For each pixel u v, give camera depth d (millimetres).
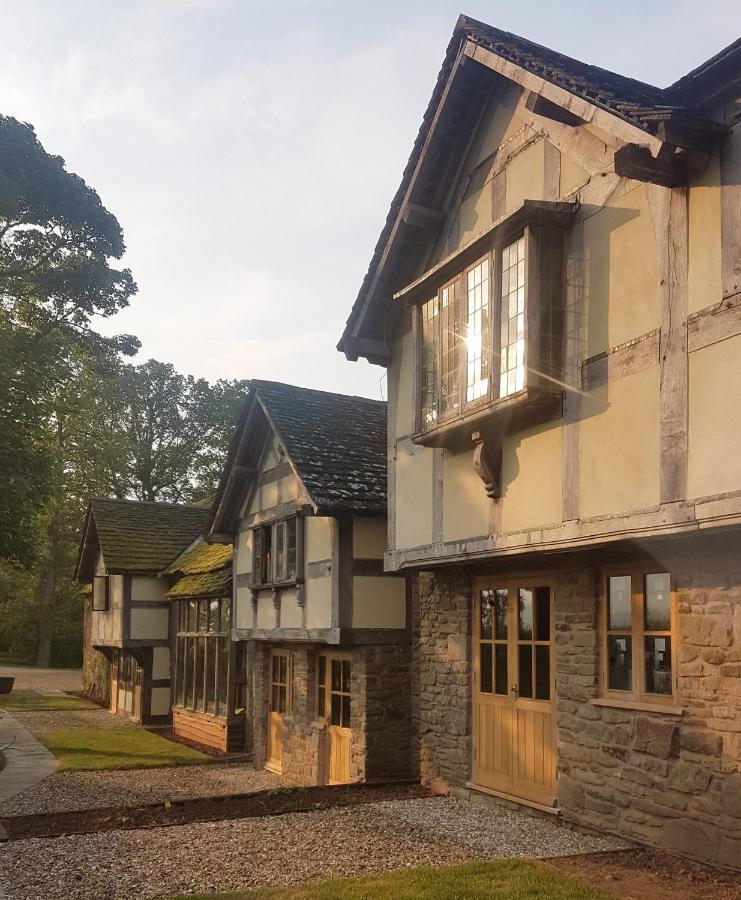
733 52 6117
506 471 8320
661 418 6555
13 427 17641
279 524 14836
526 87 7844
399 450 10445
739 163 6109
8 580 43125
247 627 16062
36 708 26047
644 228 6930
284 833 7660
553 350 7609
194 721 20297
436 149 9570
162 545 25297
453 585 10227
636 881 6098
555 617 8445
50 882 6152
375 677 12359
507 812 8711
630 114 6414
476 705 9727
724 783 6418
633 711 7336
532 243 7641
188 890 5965
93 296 19859
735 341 5992
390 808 8914
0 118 18781
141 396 43406
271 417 14383
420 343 9516
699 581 6762
